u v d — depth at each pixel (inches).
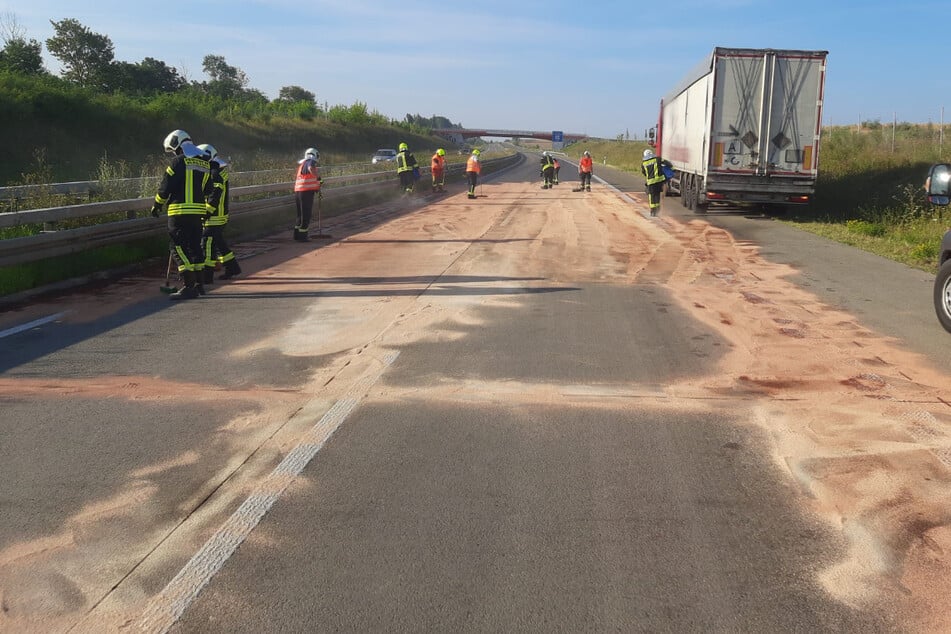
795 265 475.5
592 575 130.3
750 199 741.9
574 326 310.7
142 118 1662.2
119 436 190.4
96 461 175.3
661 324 315.6
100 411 208.1
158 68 2910.9
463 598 123.3
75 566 132.0
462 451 182.4
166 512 151.4
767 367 253.9
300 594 124.0
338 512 151.8
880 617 118.9
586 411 210.5
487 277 427.5
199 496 158.4
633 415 207.8
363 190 938.7
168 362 255.9
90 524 146.6
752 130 730.2
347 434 192.7
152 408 210.8
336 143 2645.2
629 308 346.9
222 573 130.0
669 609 120.8
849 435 193.8
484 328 306.0
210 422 200.4
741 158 734.5
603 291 388.2
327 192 834.2
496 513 151.9
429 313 333.1
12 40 1806.1
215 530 144.5
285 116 2642.7
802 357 266.5
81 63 2561.5
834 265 475.8
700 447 185.8
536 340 287.3
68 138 1400.1
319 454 180.2
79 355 263.9
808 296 377.7
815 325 315.6
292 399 219.3
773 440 190.4
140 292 381.7
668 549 138.8
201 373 244.1
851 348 278.8
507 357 263.4
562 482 166.1
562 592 125.0
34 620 117.2
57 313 331.6
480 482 165.8
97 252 442.9
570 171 2285.9
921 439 191.0
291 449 183.0
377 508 153.6
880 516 151.4
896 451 183.5
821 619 118.4
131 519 148.6
